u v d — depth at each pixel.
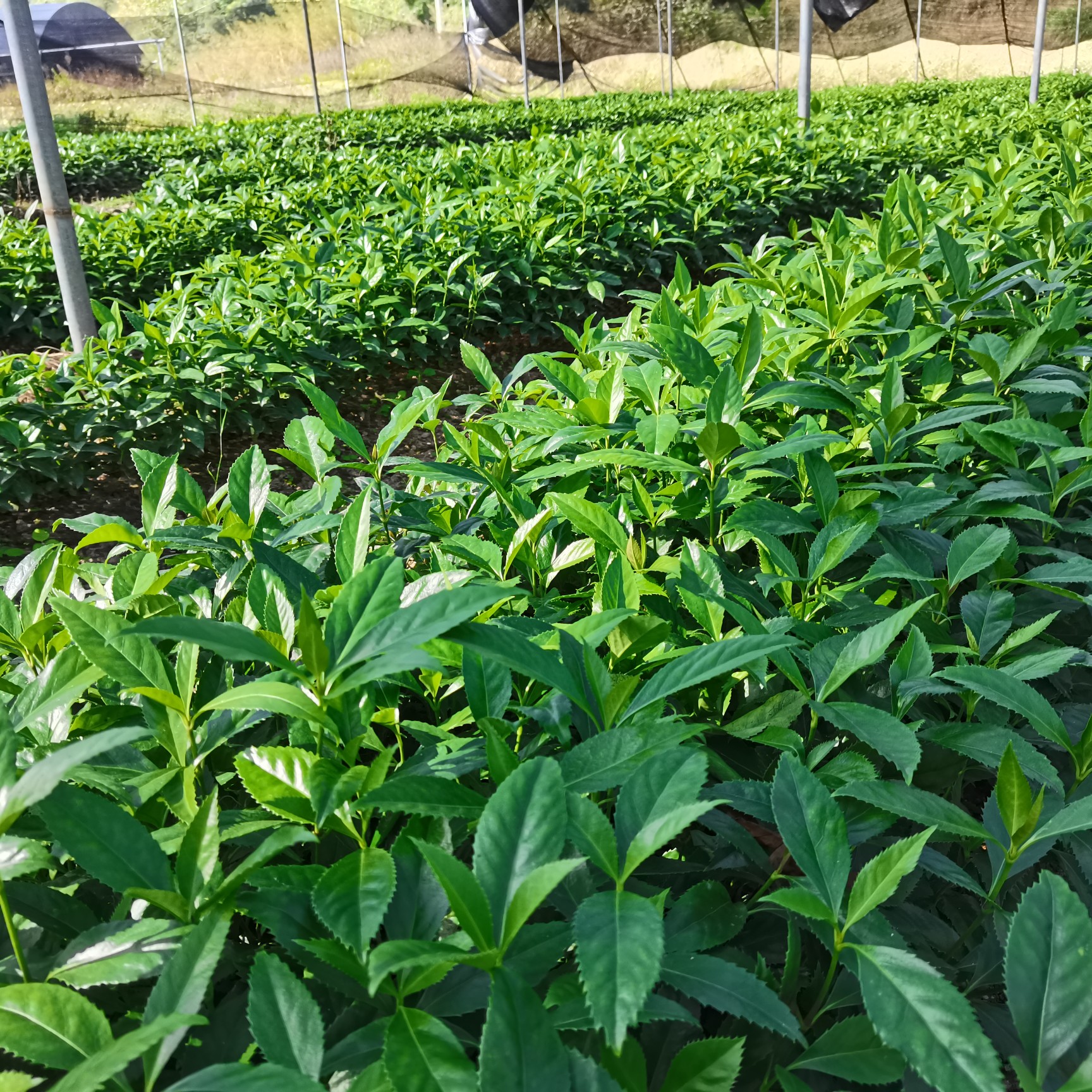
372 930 0.96
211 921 0.99
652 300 3.91
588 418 2.49
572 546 2.00
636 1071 0.98
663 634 1.50
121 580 1.70
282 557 1.66
